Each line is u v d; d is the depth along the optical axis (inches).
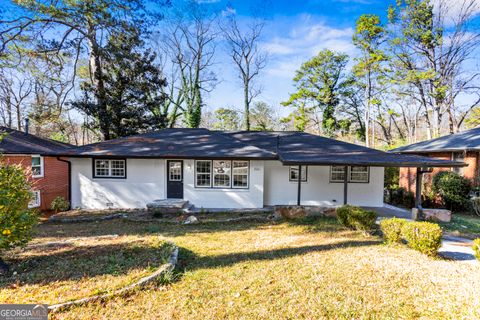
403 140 1197.1
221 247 251.3
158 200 447.2
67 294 147.6
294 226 339.0
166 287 164.7
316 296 151.6
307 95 1272.1
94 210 452.1
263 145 498.6
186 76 1092.5
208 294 155.6
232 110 1321.4
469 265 200.1
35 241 264.8
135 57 733.3
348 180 479.8
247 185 458.9
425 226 222.4
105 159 463.5
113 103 720.3
